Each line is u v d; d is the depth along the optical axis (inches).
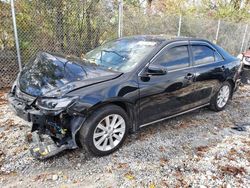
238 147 141.7
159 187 105.4
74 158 122.4
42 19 240.5
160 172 115.3
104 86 119.1
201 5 551.8
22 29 229.8
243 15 556.4
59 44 256.8
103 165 118.3
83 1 259.0
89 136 117.0
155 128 161.2
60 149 116.1
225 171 118.3
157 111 146.1
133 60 139.4
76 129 113.4
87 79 120.2
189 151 134.8
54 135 115.7
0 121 156.7
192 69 159.3
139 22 309.7
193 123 173.5
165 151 133.3
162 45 145.9
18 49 224.4
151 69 133.3
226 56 193.0
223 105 200.2
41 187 102.3
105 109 120.3
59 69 127.0
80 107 110.7
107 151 125.9
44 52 151.7
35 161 118.2
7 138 136.5
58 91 112.3
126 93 125.1
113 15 279.0
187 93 159.9
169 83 144.3
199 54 168.4
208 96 182.1
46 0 237.9
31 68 137.7
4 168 112.3
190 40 164.1
